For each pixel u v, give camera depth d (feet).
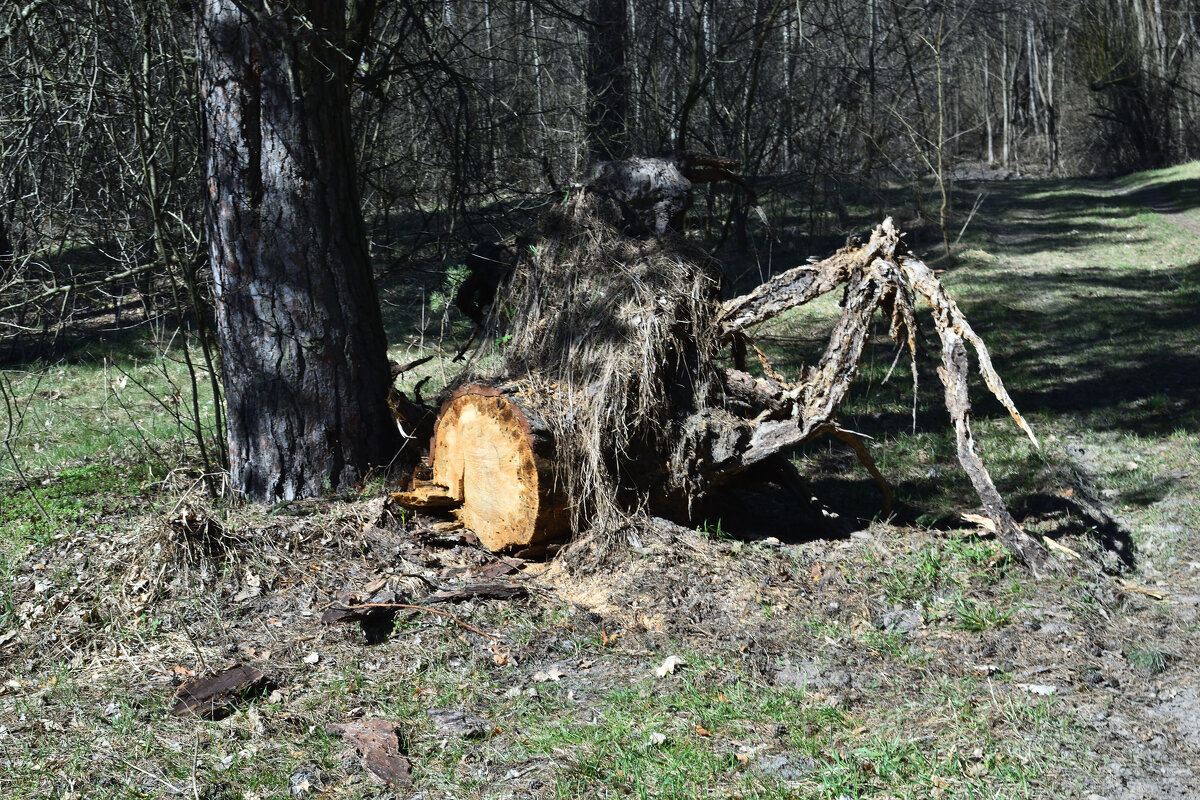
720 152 55.52
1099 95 156.97
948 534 19.84
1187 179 104.73
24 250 29.53
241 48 21.63
